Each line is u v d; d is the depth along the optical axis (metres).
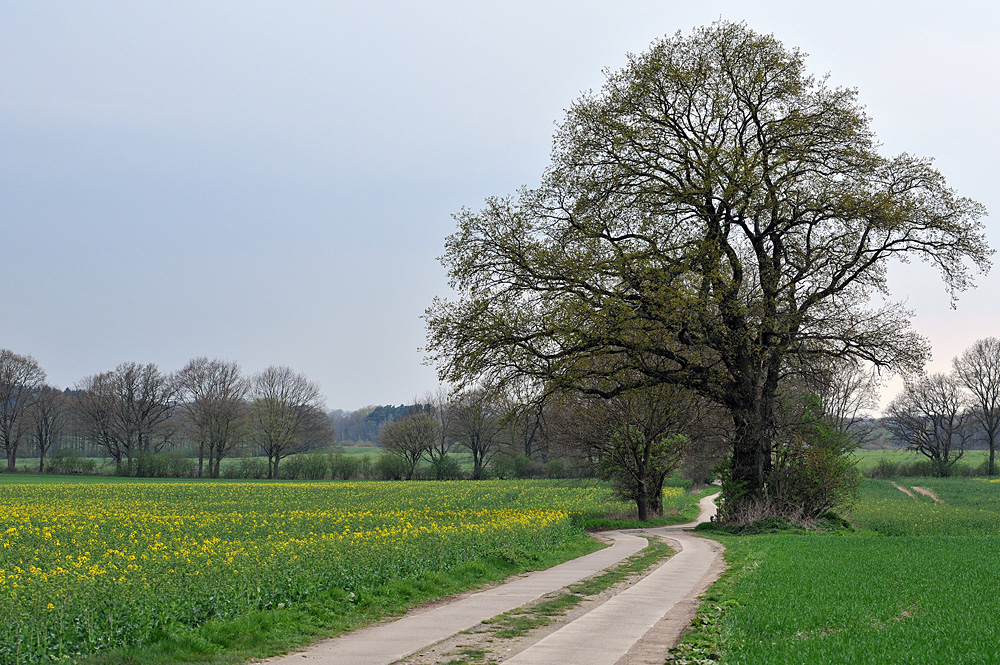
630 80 33.66
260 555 15.18
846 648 8.51
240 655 9.54
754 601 12.34
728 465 36.53
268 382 106.06
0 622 9.29
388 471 98.62
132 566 14.12
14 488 60.19
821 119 32.62
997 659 7.90
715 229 32.84
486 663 8.91
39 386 97.81
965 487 76.25
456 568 17.09
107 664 8.81
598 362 35.38
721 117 33.59
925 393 96.88
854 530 35.12
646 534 33.81
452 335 32.66
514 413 34.09
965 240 31.09
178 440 105.69
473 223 33.28
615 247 32.62
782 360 34.19
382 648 9.91
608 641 10.07
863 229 32.16
